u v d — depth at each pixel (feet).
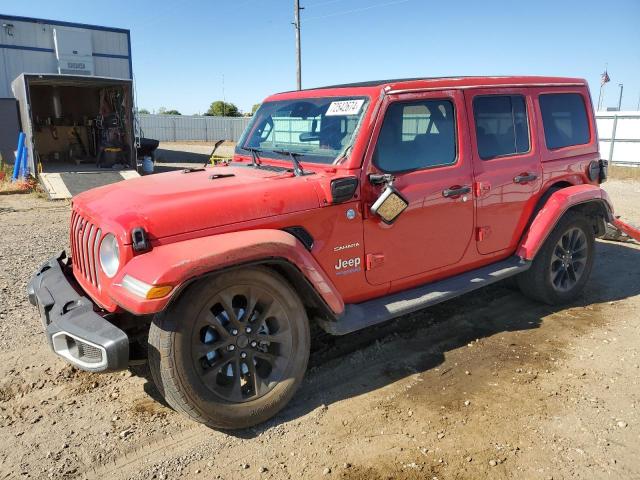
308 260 10.41
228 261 9.36
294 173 11.82
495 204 14.26
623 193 42.01
